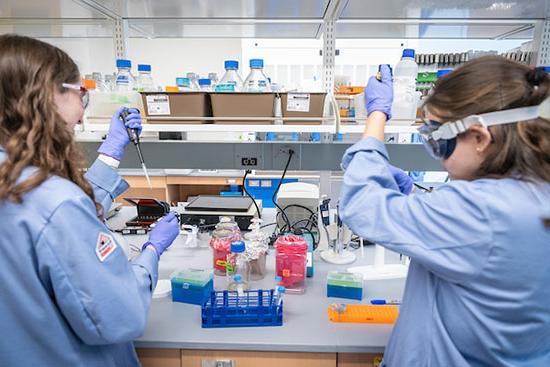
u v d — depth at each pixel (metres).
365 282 1.21
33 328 0.64
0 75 0.63
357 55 2.67
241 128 1.28
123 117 1.13
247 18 1.64
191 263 1.34
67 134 0.69
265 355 0.92
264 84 1.40
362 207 0.73
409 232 0.67
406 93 1.25
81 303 0.62
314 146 1.73
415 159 1.72
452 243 0.61
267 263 1.35
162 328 0.95
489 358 0.65
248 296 1.01
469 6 1.44
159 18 1.64
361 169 0.77
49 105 0.65
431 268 0.65
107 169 1.09
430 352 0.70
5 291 0.62
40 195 0.61
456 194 0.63
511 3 1.41
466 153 0.65
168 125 1.28
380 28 1.79
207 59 3.97
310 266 1.24
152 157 1.78
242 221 1.60
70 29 1.83
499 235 0.58
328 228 1.44
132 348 0.88
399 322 0.78
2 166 0.61
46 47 0.68
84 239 0.63
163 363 0.95
